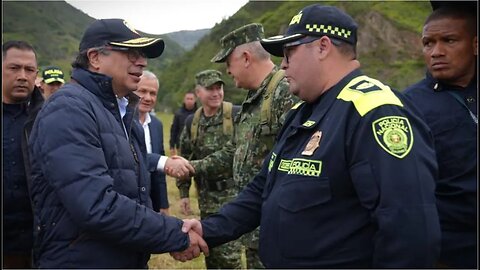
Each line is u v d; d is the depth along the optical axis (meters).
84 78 2.29
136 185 2.33
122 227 2.13
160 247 2.28
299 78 2.15
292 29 2.17
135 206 2.20
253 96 3.11
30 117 2.72
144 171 2.46
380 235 1.79
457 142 2.11
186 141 4.62
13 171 2.75
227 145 4.01
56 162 2.07
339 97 2.04
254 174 3.05
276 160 2.21
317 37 2.11
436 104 2.19
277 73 3.03
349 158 1.91
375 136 1.84
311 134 2.06
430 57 2.16
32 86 2.86
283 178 2.10
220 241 2.56
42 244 2.23
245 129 3.17
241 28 3.16
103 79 2.29
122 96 2.47
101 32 2.33
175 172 3.36
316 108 2.11
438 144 2.14
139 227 2.18
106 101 2.31
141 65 2.43
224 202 4.06
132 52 2.38
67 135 2.09
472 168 2.09
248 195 2.62
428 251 1.76
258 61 3.14
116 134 2.27
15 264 2.82
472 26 2.08
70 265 2.17
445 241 2.15
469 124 2.11
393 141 1.82
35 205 2.26
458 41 2.09
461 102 2.14
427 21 2.17
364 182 1.84
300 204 1.98
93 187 2.07
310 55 2.12
